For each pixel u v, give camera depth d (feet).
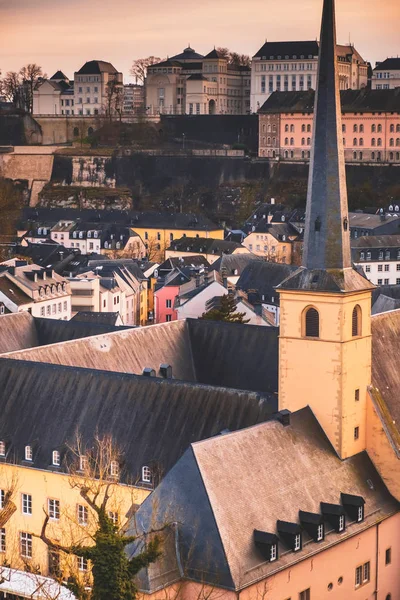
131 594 455.63
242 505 568.00
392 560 648.38
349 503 617.21
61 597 577.43
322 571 593.01
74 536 626.23
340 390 641.81
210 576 542.57
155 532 539.29
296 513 590.14
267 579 554.87
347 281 640.99
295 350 653.71
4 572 607.78
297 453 618.44
